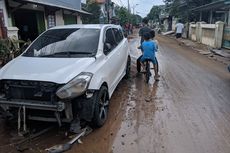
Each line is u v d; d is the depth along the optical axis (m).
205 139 4.00
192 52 14.65
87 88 3.88
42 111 3.87
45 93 3.73
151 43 7.18
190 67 9.74
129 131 4.26
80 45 4.89
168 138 4.03
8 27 9.43
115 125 4.48
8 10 10.12
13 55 7.79
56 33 5.36
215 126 4.45
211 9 22.22
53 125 4.41
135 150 3.69
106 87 4.71
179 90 6.55
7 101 3.85
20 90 3.84
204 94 6.22
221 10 22.56
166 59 11.74
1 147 3.75
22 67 4.15
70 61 4.29
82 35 5.17
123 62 6.69
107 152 3.64
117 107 5.35
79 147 3.76
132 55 12.91
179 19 30.20
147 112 5.08
